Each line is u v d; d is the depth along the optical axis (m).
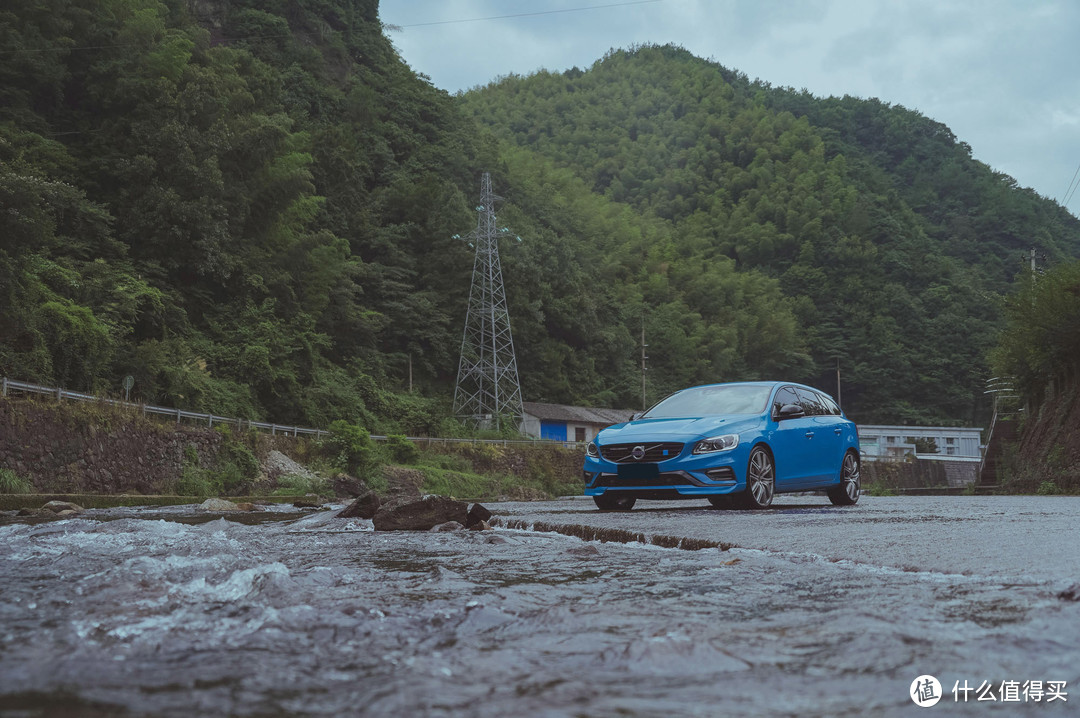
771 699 1.28
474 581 2.83
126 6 43.62
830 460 8.77
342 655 1.61
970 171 183.62
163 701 1.27
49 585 2.69
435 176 70.19
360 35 85.50
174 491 21.00
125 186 38.16
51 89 40.00
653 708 1.23
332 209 60.62
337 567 3.30
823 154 165.88
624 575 3.00
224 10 72.00
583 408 63.97
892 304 117.56
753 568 3.19
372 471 31.64
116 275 30.31
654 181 151.75
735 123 170.50
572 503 12.32
